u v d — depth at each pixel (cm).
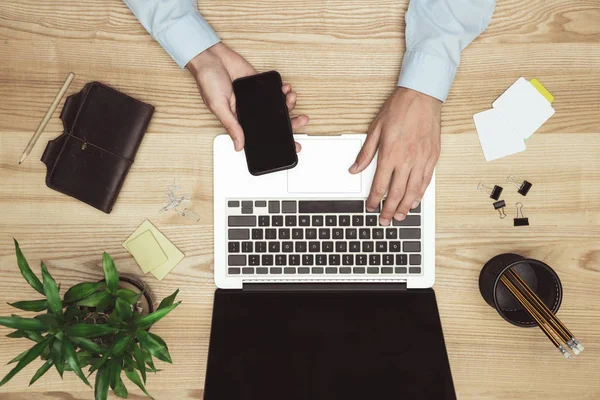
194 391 89
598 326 89
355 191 87
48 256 89
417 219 86
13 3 87
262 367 82
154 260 88
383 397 81
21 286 89
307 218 86
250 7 88
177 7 83
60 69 88
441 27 85
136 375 75
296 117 87
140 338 71
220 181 86
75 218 89
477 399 89
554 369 89
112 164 86
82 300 73
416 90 85
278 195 86
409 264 86
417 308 85
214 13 88
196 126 89
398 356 83
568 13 88
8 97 88
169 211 89
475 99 89
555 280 81
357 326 84
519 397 89
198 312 89
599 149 89
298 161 87
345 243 86
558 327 78
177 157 89
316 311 85
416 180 85
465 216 89
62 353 67
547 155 89
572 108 89
